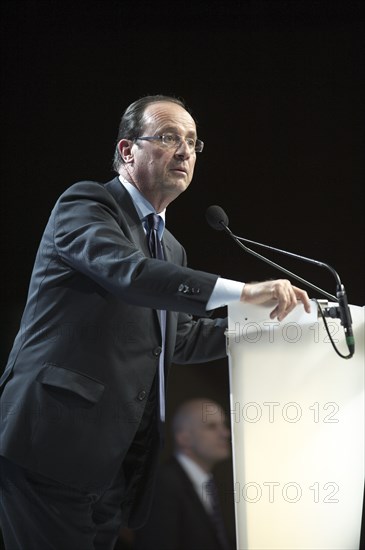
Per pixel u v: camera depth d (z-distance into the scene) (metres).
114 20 15.52
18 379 7.67
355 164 15.92
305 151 15.99
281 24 15.79
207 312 7.16
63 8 15.35
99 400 7.54
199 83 15.79
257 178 15.93
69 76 15.43
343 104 15.87
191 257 15.73
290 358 7.38
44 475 7.37
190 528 11.44
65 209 7.87
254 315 7.37
